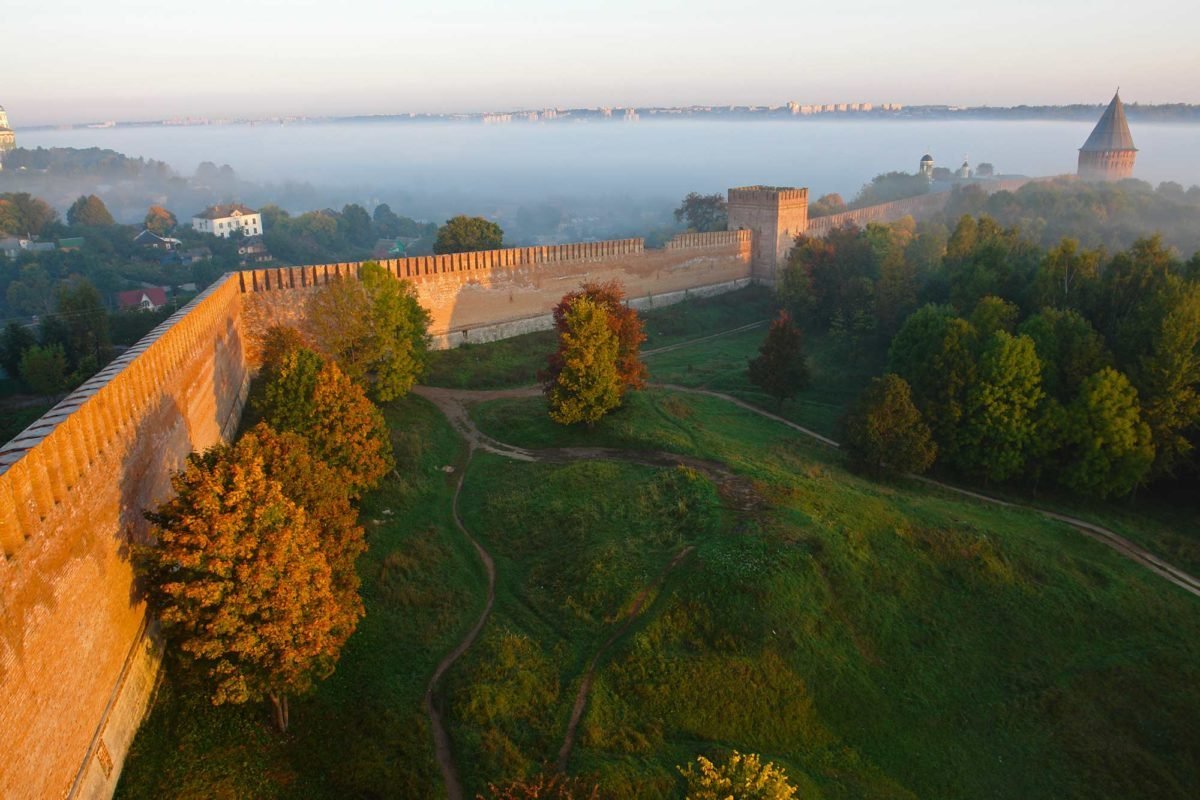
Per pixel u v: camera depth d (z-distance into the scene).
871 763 27.98
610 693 28.52
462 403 60.31
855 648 32.00
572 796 21.45
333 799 23.45
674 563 34.84
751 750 27.23
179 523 22.61
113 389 24.78
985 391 50.56
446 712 27.31
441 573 35.97
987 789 28.09
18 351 68.75
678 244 93.38
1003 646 34.06
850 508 39.88
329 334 55.41
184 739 23.98
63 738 18.77
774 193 101.06
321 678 25.61
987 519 43.81
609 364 50.03
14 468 17.45
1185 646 35.22
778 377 59.56
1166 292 52.69
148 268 156.50
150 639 25.41
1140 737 30.95
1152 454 48.09
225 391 47.47
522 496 42.62
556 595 34.00
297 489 29.09
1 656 16.19
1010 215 138.50
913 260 88.12
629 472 44.53
